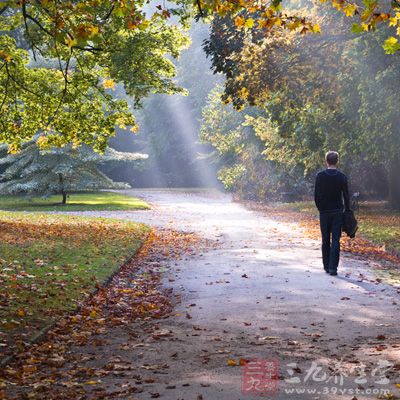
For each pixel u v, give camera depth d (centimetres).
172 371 653
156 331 841
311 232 2292
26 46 3791
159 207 4088
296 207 3875
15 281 1173
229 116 4956
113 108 2281
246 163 4872
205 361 685
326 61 2205
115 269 1372
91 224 2606
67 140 2411
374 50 2169
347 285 1156
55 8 921
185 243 1966
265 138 3959
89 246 1788
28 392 588
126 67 2050
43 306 972
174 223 2789
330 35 2108
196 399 556
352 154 3184
